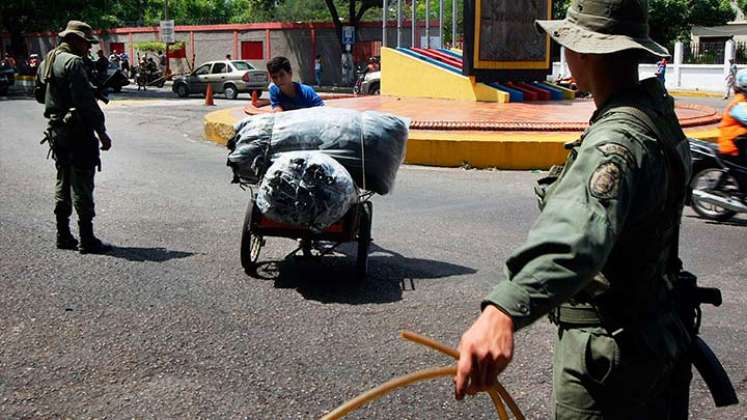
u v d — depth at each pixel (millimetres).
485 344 1661
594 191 1780
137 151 13461
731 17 38125
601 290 1994
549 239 1723
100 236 7141
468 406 3861
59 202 6504
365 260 5898
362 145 5855
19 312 5004
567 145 2090
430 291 5688
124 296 5391
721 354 4562
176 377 4113
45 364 4223
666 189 1939
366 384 4086
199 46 46531
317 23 41125
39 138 15078
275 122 5938
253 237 6336
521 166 12008
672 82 33500
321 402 3873
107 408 3738
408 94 19859
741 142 8000
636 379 1998
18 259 6234
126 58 43125
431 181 10820
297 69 42281
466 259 6594
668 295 2057
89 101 6246
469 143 12055
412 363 4367
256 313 5137
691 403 3930
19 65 37750
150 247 6781
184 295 5453
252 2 46531
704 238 7570
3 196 8969
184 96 31281
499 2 18516
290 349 4531
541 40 19750
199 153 13375
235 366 4270
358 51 39844
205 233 7355
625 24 2057
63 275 5840
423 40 35812
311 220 5406
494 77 18734
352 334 4797
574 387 2049
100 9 38125
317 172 5371
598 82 2080
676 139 2021
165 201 8898
